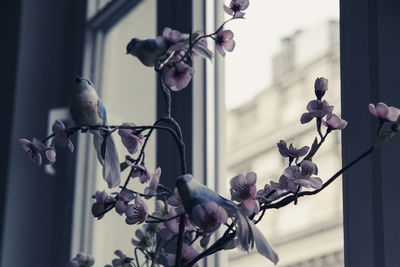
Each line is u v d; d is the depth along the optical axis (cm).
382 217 125
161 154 174
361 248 128
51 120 237
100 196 115
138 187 187
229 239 111
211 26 175
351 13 134
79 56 231
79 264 131
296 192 109
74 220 214
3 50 246
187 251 119
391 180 127
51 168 234
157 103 179
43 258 226
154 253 125
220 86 174
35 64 239
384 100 129
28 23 241
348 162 131
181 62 115
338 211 259
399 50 131
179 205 112
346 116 133
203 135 169
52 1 246
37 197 230
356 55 133
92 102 118
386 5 132
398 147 127
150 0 203
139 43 115
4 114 238
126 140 118
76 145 221
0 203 229
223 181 171
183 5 175
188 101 170
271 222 282
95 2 234
